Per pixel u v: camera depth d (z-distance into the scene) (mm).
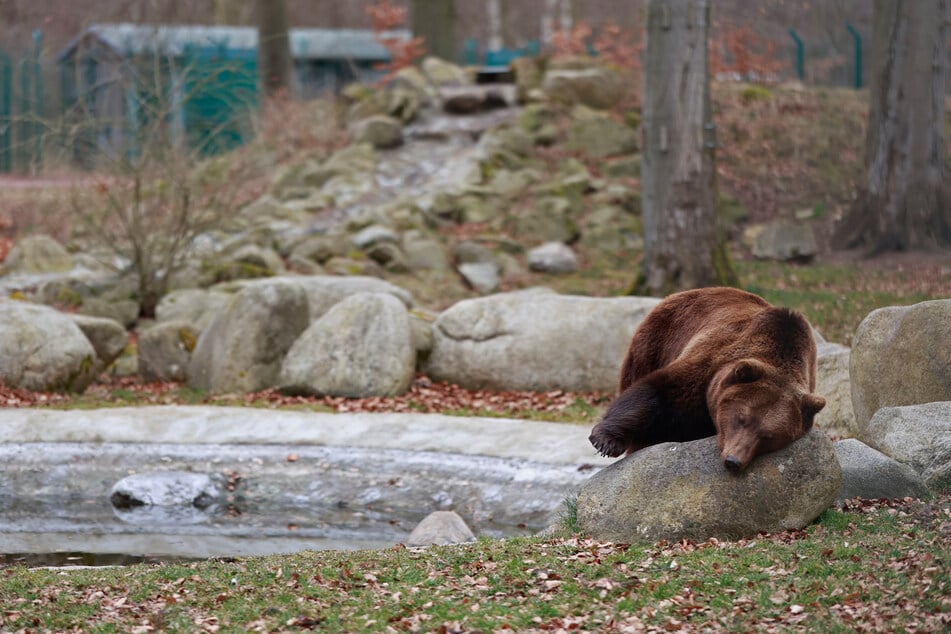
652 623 6047
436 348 15820
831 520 7812
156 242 20016
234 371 15445
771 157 24766
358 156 25922
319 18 51000
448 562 7363
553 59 28562
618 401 7949
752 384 7398
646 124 18422
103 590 7008
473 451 11688
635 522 7848
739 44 28156
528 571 7008
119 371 16891
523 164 25109
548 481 10828
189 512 11023
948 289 17625
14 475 11594
